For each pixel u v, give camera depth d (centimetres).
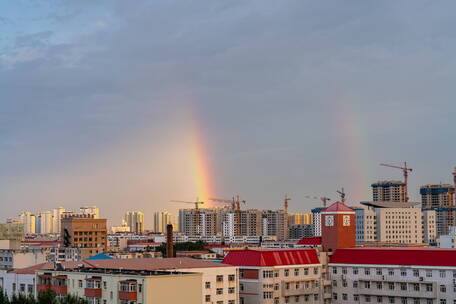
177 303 18050
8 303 17100
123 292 18125
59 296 19988
